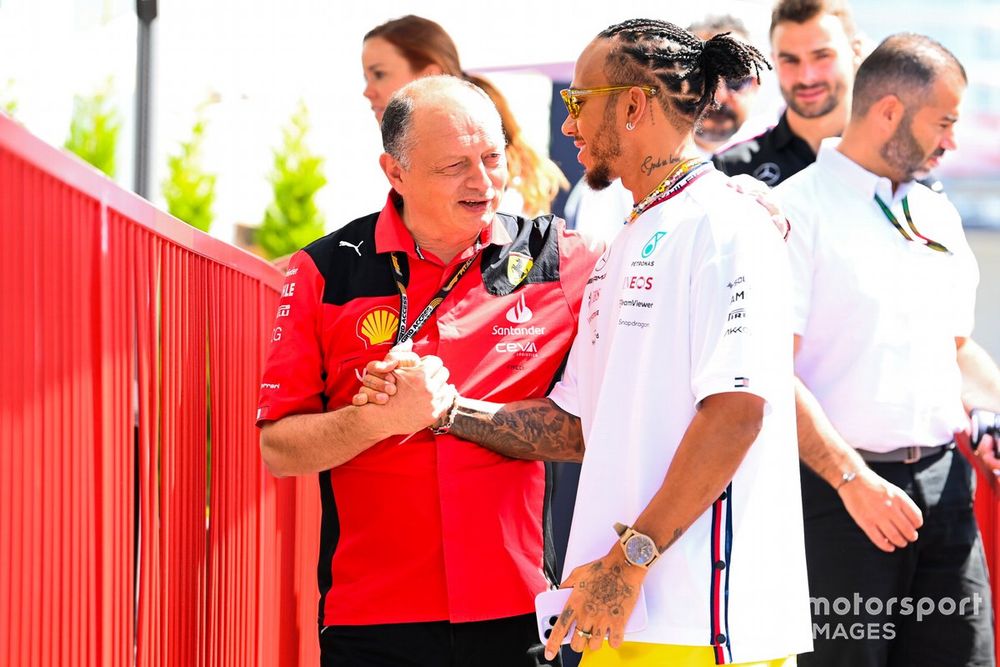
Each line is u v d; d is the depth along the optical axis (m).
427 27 6.72
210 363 4.41
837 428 5.07
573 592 3.53
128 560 3.51
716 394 3.42
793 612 3.61
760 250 3.55
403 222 4.43
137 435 3.69
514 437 4.19
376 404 3.89
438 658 4.15
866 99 5.10
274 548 5.40
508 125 6.89
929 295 5.11
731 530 3.51
